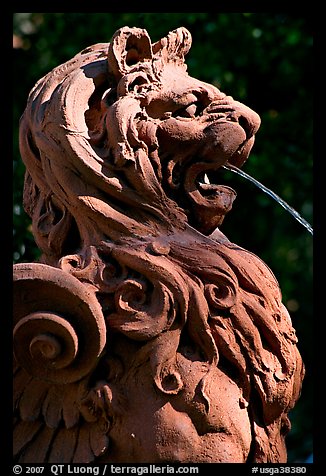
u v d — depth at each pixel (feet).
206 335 18.47
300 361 19.79
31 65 41.50
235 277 18.98
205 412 18.15
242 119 20.02
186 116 19.71
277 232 50.34
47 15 41.91
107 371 18.45
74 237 19.57
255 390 18.85
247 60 41.81
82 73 19.81
